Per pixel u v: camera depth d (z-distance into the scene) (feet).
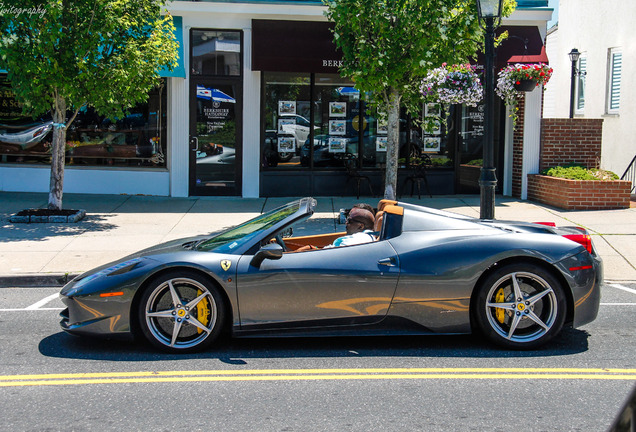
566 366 17.51
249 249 18.67
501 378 16.60
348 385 16.14
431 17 32.71
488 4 29.45
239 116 47.65
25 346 19.49
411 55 33.40
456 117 49.37
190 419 14.14
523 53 46.11
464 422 13.93
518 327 18.78
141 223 38.88
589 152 48.32
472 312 18.84
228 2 45.11
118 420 14.11
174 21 45.83
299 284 18.17
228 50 47.06
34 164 48.83
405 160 49.39
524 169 48.44
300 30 45.98
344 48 35.04
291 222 18.94
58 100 38.70
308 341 19.83
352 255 18.45
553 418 14.14
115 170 48.42
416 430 13.53
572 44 69.46
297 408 14.71
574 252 18.60
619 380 16.48
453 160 49.85
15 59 34.63
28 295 26.48
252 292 18.19
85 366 17.63
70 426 13.82
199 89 47.26
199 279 18.28
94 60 35.99
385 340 19.90
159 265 18.22
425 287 18.25
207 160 48.01
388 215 19.07
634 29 56.70
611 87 61.41
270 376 16.80
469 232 18.97
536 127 48.03
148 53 37.19
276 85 47.85
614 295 26.17
